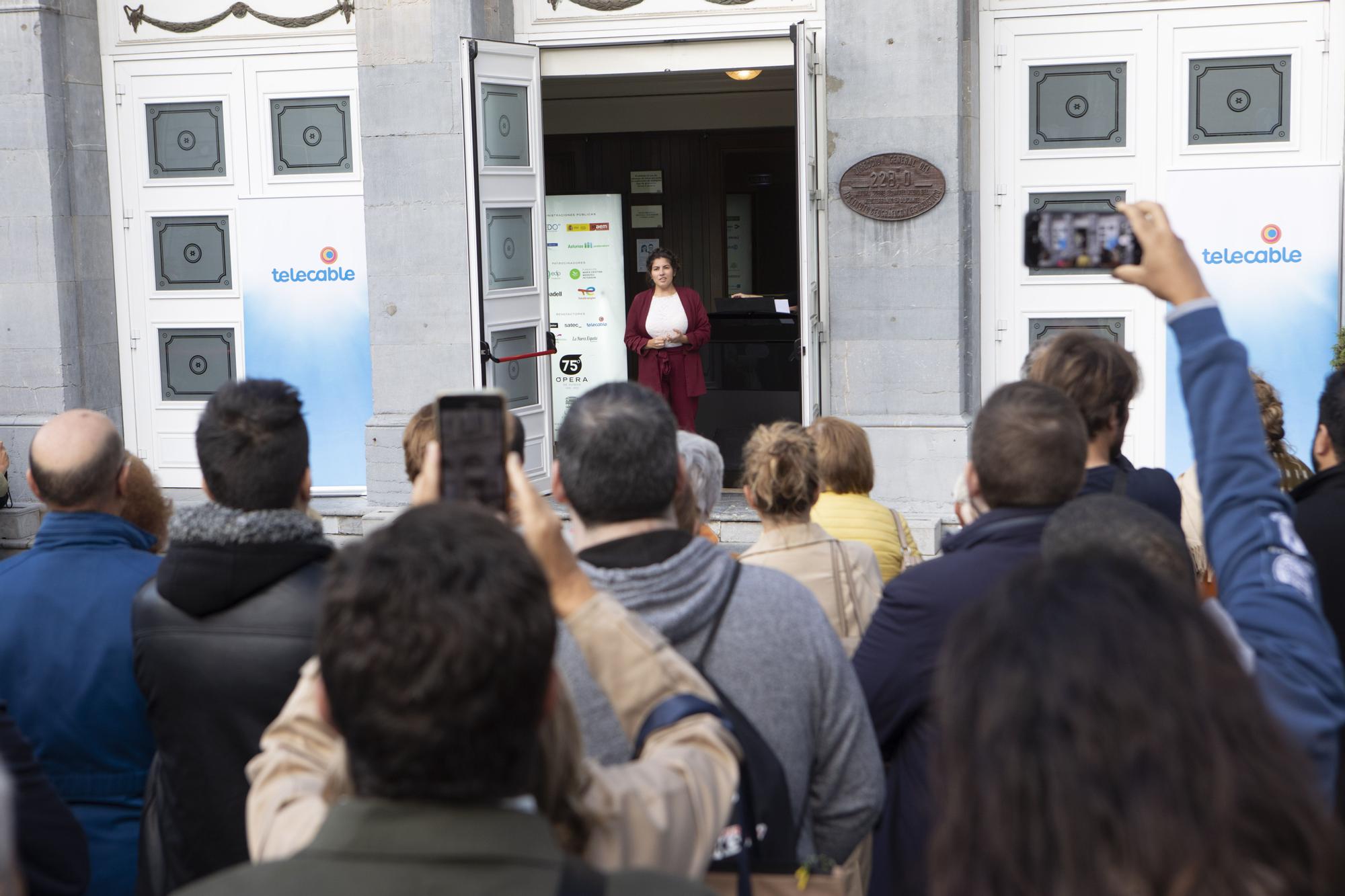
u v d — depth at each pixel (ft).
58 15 28.25
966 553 7.52
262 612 7.57
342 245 28.55
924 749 7.41
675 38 26.27
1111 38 24.77
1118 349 9.64
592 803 4.40
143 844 7.87
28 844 5.98
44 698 8.16
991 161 25.52
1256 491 5.32
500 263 26.35
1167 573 5.96
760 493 9.66
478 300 24.99
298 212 28.60
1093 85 24.98
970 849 3.23
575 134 41.57
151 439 30.14
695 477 10.05
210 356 29.68
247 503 7.66
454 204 26.32
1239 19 24.18
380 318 26.94
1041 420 7.51
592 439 6.45
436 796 3.82
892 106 24.48
